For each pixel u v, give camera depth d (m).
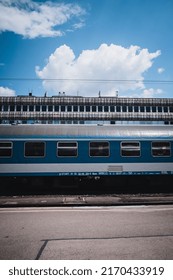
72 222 7.31
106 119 45.59
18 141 12.97
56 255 4.93
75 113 45.16
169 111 47.62
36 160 12.88
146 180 14.06
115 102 46.16
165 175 13.99
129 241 5.68
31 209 9.12
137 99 46.97
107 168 13.07
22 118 44.59
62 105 45.25
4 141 12.92
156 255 4.90
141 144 13.44
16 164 12.80
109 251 5.10
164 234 6.17
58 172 12.88
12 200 10.45
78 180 13.93
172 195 12.00
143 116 46.56
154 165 13.34
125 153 13.29
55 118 44.81
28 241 5.72
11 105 44.78
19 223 7.23
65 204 9.66
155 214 8.30
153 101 47.31
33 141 13.02
